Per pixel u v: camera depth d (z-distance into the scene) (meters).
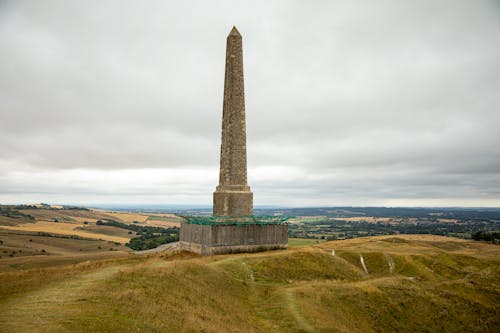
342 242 72.69
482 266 55.19
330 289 35.75
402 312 35.28
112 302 22.33
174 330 20.64
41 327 17.39
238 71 49.44
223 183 48.78
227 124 49.09
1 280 28.02
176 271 31.25
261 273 38.41
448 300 38.84
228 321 25.36
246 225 46.59
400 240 72.69
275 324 27.22
